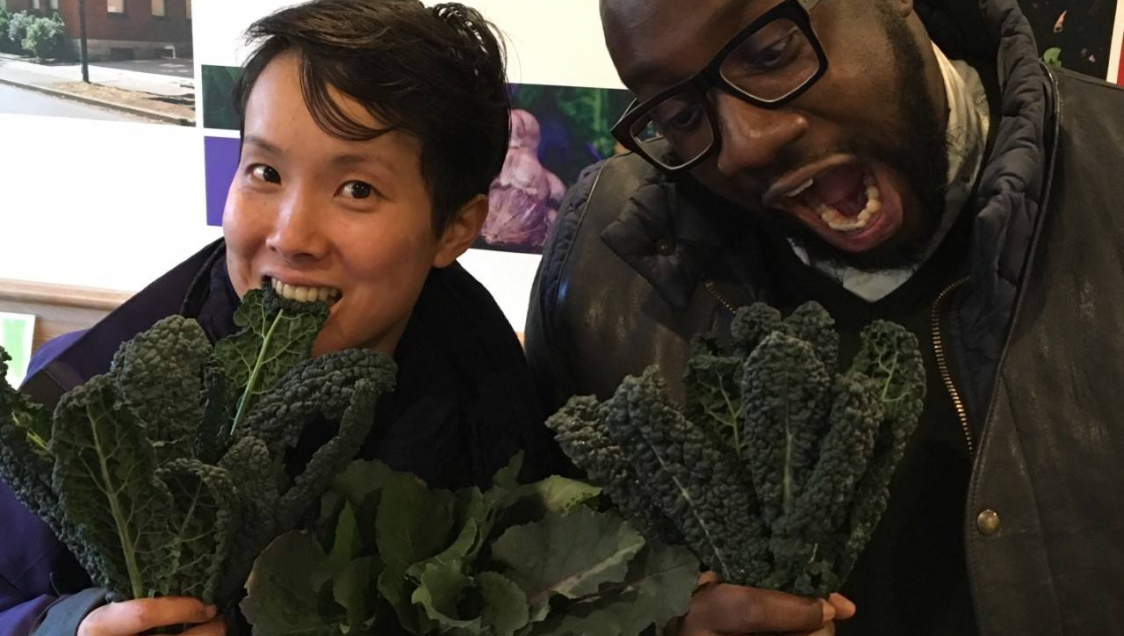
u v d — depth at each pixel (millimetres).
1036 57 663
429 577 509
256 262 586
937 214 657
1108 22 985
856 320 708
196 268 676
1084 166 666
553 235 813
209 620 497
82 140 1325
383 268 588
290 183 572
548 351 776
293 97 561
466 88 627
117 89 1293
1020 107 645
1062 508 608
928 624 667
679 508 500
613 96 1143
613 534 524
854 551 491
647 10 601
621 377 726
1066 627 604
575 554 529
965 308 666
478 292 750
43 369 594
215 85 1255
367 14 592
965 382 663
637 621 507
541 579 532
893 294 696
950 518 666
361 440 509
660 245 727
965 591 662
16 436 460
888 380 498
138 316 639
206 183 1302
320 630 499
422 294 720
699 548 514
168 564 477
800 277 728
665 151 758
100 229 1354
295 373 506
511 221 1198
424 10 634
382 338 640
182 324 484
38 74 1312
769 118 601
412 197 601
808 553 479
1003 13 680
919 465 673
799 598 490
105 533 472
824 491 455
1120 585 607
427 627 513
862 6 607
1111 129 684
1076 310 634
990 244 609
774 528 482
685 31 593
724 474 489
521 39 1142
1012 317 627
